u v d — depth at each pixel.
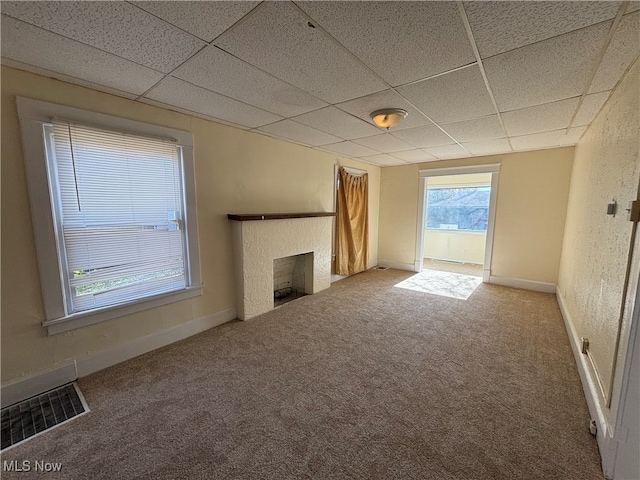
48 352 1.90
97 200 2.05
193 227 2.65
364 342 2.58
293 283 4.27
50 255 1.85
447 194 6.86
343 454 1.41
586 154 2.87
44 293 1.85
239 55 1.54
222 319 3.00
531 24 1.25
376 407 1.75
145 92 2.03
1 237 1.69
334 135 3.21
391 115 2.33
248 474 1.31
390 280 4.75
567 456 1.40
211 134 2.72
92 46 1.44
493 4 1.12
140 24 1.26
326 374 2.09
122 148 2.15
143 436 1.52
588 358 1.97
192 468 1.34
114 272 2.19
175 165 2.49
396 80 1.83
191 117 2.55
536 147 3.81
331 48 1.47
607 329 1.63
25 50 1.47
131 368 2.16
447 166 4.81
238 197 3.04
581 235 2.72
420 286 4.40
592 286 2.12
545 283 4.07
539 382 1.99
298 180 3.75
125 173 2.18
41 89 1.76
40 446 1.45
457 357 2.33
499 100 2.14
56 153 1.85
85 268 2.04
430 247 7.18
